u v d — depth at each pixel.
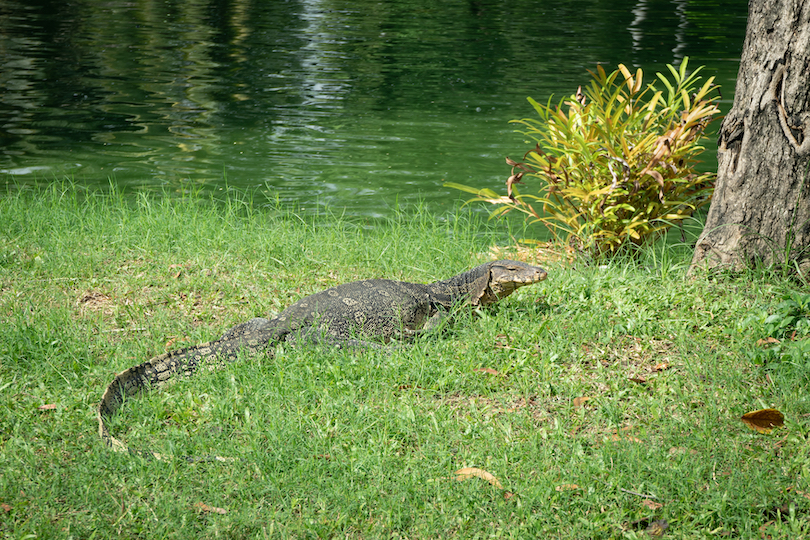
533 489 4.24
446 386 5.52
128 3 38.12
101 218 9.63
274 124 16.70
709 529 3.93
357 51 26.30
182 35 29.05
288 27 31.73
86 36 28.03
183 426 4.96
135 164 13.59
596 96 8.45
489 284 6.91
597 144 8.08
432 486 4.34
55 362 5.73
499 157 14.27
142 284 7.58
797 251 6.93
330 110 18.02
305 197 11.86
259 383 5.46
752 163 6.94
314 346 6.07
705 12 36.06
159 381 5.58
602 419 5.01
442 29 31.39
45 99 18.61
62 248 8.45
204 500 4.29
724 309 6.41
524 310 6.85
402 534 4.06
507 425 4.89
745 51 6.97
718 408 4.98
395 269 8.38
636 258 8.61
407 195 12.07
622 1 40.88
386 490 4.34
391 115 17.56
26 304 6.91
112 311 6.96
